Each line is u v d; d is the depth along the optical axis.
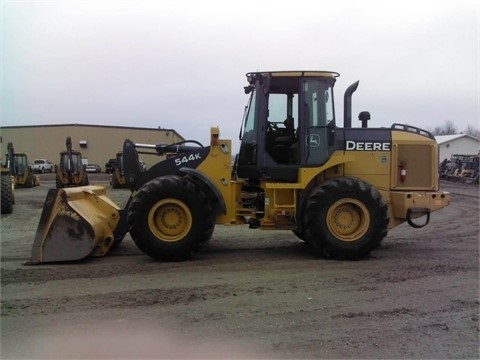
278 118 7.69
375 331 4.43
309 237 7.23
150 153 8.34
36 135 68.00
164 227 7.08
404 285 5.89
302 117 7.47
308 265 6.89
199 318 4.70
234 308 4.99
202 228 7.03
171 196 6.98
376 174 7.78
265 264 6.95
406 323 4.63
